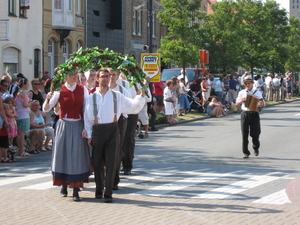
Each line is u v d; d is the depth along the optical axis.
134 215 6.46
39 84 13.77
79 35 32.62
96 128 7.15
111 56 7.96
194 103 24.94
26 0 27.77
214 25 34.03
